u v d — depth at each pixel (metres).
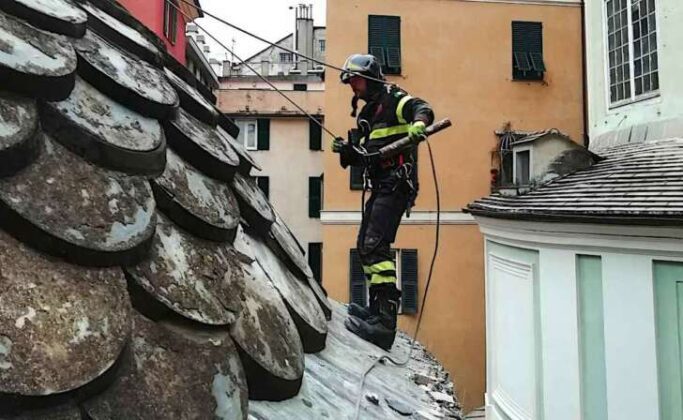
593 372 7.97
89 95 1.68
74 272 1.25
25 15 1.64
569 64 18.55
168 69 2.67
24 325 1.07
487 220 10.98
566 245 8.32
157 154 1.71
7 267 1.13
